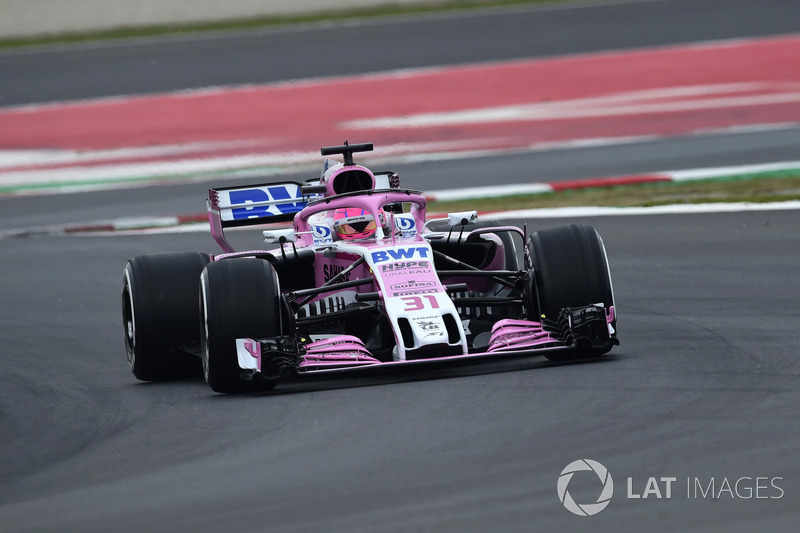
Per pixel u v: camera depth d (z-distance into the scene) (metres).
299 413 23.20
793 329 28.73
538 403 22.38
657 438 19.50
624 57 94.69
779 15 106.25
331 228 29.41
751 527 15.45
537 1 125.50
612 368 25.23
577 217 49.72
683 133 71.94
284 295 26.59
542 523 15.98
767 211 47.22
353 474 18.70
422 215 30.00
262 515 17.05
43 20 121.94
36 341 36.16
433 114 81.19
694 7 113.31
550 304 26.55
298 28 117.31
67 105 91.12
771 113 75.19
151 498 18.38
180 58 105.56
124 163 74.31
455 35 108.62
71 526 17.31
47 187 70.44
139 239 53.75
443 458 19.20
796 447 18.41
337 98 86.81
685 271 38.31
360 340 25.72
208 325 25.47
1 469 21.39
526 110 81.12
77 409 26.66
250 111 84.88
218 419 23.55
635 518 16.00
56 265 49.31
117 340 35.66
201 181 68.56
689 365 25.20
